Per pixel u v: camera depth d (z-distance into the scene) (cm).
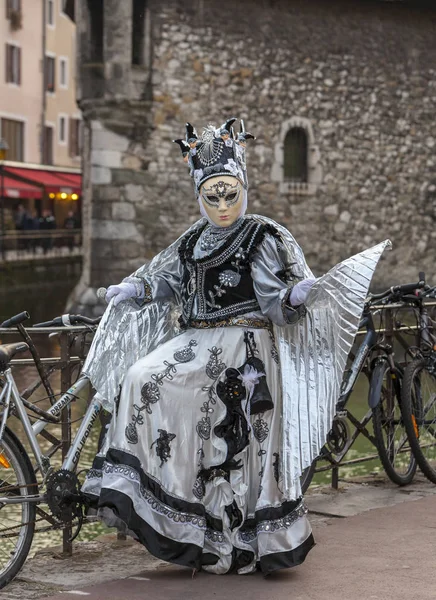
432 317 634
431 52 2245
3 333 432
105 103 1920
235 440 396
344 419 550
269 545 388
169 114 1977
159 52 1956
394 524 470
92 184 1966
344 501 523
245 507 399
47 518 406
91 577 404
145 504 382
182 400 395
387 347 560
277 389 408
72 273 3294
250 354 402
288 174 2127
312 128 2120
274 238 408
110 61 1912
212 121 2017
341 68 2141
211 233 416
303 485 498
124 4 1897
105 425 435
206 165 410
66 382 452
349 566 406
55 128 4662
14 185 3934
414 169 2258
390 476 552
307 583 386
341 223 2178
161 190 1991
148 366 393
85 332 455
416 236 2283
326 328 406
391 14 2180
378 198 2219
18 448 396
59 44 4659
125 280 430
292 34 2078
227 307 407
